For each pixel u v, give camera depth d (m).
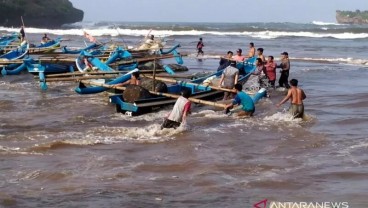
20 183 8.80
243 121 14.37
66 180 9.00
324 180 9.09
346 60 34.41
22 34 37.62
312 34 67.00
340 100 18.00
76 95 18.95
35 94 19.22
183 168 9.86
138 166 9.95
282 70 20.67
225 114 15.13
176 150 11.24
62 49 33.19
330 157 10.69
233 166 9.98
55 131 13.00
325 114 15.50
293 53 40.50
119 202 7.82
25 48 29.50
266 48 45.38
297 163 10.23
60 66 24.28
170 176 9.31
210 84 18.19
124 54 25.66
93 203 7.77
